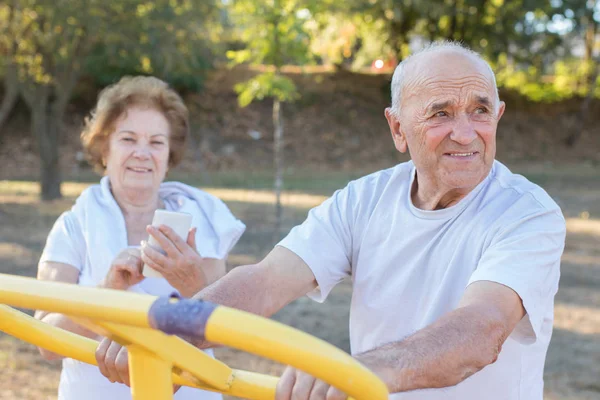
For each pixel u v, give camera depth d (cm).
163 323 112
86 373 251
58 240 266
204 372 136
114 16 1420
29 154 2189
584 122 2836
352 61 3048
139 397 130
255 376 142
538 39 2664
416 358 142
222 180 2038
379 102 2681
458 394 187
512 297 169
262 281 197
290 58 1195
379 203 205
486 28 2595
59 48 1509
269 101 2602
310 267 204
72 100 2416
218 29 1653
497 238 182
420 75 191
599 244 1154
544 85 2997
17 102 2348
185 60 1622
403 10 2566
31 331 164
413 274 196
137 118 271
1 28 1462
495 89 194
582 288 848
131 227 272
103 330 126
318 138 2475
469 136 185
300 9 1179
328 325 670
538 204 185
